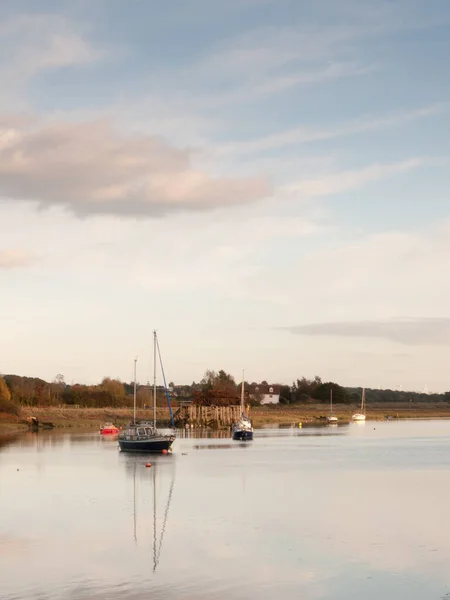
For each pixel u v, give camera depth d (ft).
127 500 185.26
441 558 122.93
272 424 638.12
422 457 309.01
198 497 189.88
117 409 632.79
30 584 109.50
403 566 118.01
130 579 111.75
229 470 255.09
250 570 116.06
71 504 179.22
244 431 430.20
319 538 137.80
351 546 131.44
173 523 153.58
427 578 111.55
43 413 585.63
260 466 269.03
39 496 192.85
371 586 107.76
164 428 573.74
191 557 124.36
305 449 355.56
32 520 157.89
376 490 202.28
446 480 225.35
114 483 219.61
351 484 215.72
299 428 572.92
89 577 112.98
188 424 577.43
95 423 558.56
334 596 103.30
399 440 425.69
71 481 224.33
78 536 141.38
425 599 101.96
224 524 152.05
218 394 600.39
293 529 146.20
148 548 131.13
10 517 161.89
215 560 122.31
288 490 202.59
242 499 186.19
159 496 192.13
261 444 392.88
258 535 140.87
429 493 196.13
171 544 134.00
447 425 641.81
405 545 132.05
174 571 115.96
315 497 189.06
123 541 136.77
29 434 461.37
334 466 269.44
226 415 582.76
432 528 146.92
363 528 147.02
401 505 175.42
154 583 109.60
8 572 115.96
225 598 102.47
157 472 249.14
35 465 272.72
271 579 111.24
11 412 547.49
